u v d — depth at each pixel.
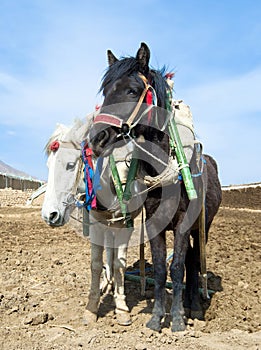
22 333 5.06
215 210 6.37
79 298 6.36
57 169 5.35
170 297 6.43
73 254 9.65
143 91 4.99
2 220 17.20
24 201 31.92
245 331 5.28
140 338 4.88
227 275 7.74
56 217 5.27
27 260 8.85
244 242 11.27
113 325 5.47
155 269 5.17
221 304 6.15
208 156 7.16
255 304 6.21
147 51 5.13
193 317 5.74
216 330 5.32
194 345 4.68
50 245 10.86
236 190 35.78
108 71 5.18
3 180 36.16
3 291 6.59
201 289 6.59
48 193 5.34
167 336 4.92
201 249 5.59
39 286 6.93
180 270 5.10
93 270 5.58
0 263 8.49
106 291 6.73
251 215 21.25
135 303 6.33
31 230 13.88
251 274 7.79
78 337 4.96
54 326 5.34
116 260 5.72
